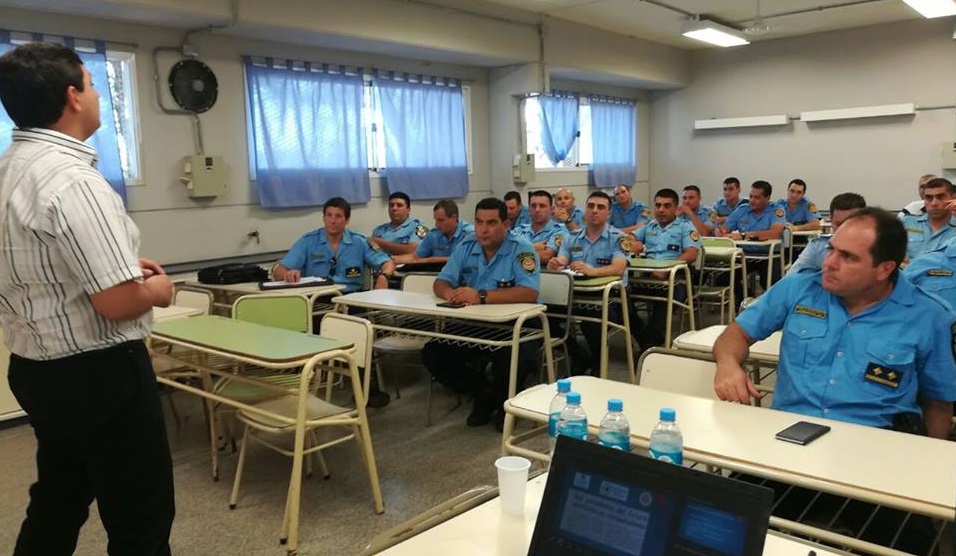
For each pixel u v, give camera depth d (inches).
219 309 167.9
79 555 93.9
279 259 218.4
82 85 62.8
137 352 65.1
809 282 77.0
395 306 132.9
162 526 68.4
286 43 214.4
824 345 73.4
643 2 257.1
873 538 62.9
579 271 169.8
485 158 290.8
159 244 189.9
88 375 62.2
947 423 73.0
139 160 185.0
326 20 200.4
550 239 206.7
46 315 60.8
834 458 56.2
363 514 103.8
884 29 308.0
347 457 125.6
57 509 69.4
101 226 59.5
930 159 304.3
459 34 240.4
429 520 51.3
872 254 68.6
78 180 59.3
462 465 121.6
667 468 37.9
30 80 59.6
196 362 114.3
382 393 153.6
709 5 266.2
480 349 141.3
